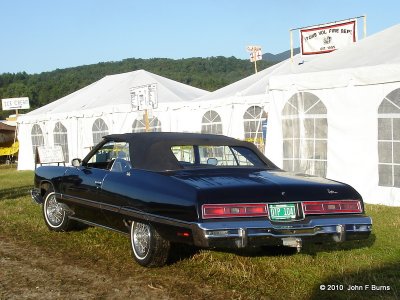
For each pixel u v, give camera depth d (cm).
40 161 1469
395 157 877
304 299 406
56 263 523
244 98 1393
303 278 461
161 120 1598
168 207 449
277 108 1027
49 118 1916
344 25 1293
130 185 504
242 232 418
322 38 1330
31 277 474
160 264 491
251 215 428
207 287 438
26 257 548
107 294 425
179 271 484
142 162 518
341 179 945
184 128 1549
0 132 2775
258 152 568
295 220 439
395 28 1157
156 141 531
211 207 423
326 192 459
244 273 470
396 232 644
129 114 1661
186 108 1544
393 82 873
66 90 8400
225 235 416
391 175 884
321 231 443
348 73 927
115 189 523
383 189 891
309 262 512
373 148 904
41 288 441
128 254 550
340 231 446
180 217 435
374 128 902
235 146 562
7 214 812
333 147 955
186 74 9144
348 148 935
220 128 1459
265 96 1344
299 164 1003
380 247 570
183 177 475
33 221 746
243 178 475
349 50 1138
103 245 592
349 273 473
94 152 611
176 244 527
